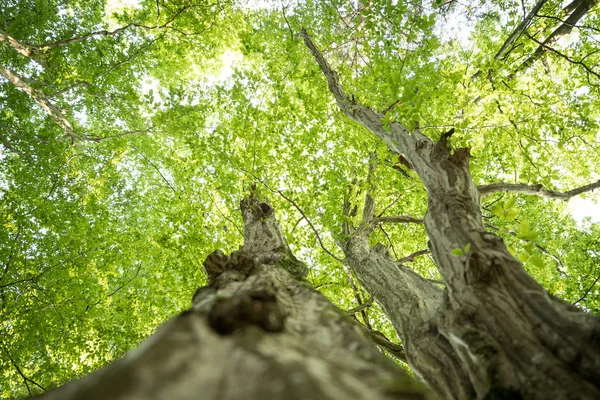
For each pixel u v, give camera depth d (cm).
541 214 1037
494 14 1028
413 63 672
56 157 1045
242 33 780
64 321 796
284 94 704
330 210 693
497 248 263
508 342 203
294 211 803
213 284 250
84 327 786
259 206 559
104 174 1038
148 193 1149
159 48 1082
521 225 302
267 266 361
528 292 218
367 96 705
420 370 304
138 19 1022
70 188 1008
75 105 1227
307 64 820
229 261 287
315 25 977
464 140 508
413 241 898
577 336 184
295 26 945
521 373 186
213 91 783
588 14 1021
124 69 1181
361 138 712
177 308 814
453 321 241
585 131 679
